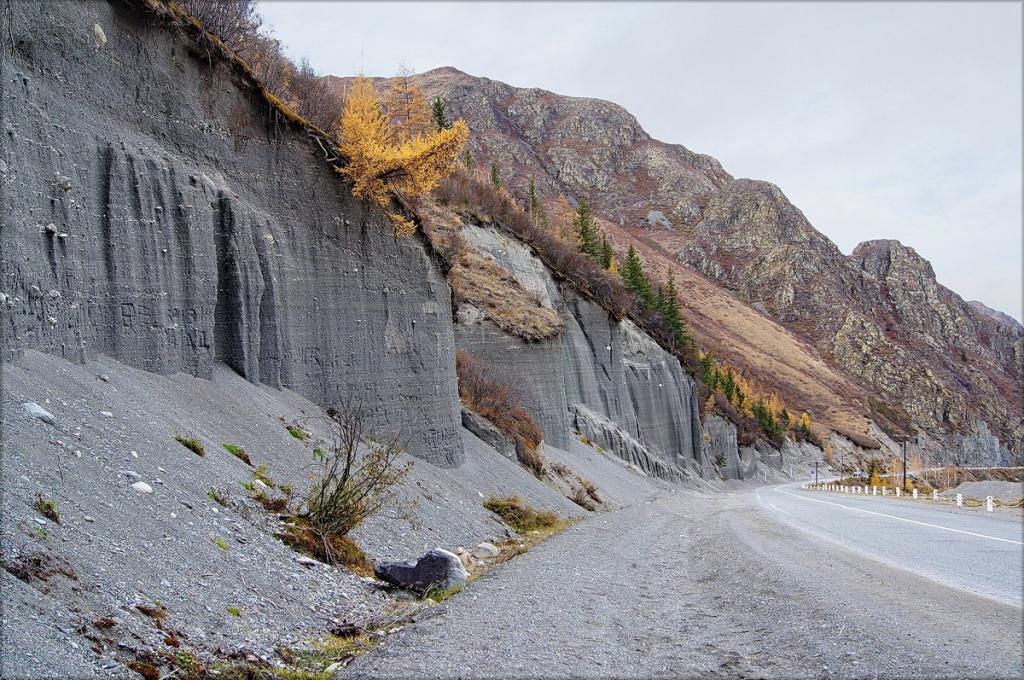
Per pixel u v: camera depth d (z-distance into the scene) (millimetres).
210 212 15719
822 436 145250
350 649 7434
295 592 8625
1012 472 96438
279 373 17391
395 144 23625
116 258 13047
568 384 51781
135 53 14531
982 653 7160
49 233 11359
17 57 11656
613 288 70938
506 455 28922
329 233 19734
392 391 21031
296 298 18359
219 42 16688
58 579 5738
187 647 6078
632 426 60906
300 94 21797
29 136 11242
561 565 13102
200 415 13312
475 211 49812
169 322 14148
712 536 19797
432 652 6816
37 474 7254
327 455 15758
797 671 6832
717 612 9852
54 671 4695
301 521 11203
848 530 21109
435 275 24172
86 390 10570
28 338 10438
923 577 11812
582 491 31219
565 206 151625
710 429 90312
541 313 43125
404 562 11344
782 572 12133
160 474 9492
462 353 33750
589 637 7902
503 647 7125
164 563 7281
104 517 7352
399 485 16625
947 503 37625
